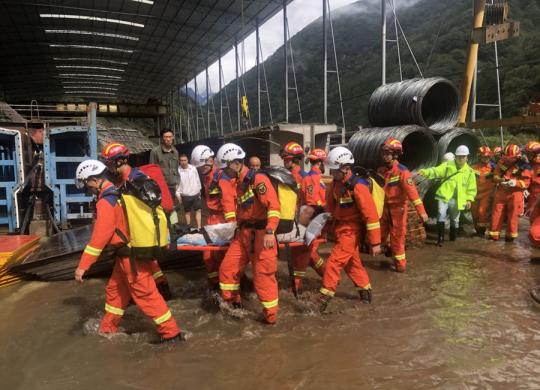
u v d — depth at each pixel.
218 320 4.73
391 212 6.54
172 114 55.88
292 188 4.60
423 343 4.14
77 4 27.08
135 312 4.96
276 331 4.44
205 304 5.25
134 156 21.98
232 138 18.50
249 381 3.48
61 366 3.74
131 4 27.16
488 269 6.72
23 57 38.59
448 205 8.66
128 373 3.62
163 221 4.03
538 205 6.92
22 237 7.59
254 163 7.49
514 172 8.40
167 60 41.16
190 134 52.53
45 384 3.46
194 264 6.88
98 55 39.19
